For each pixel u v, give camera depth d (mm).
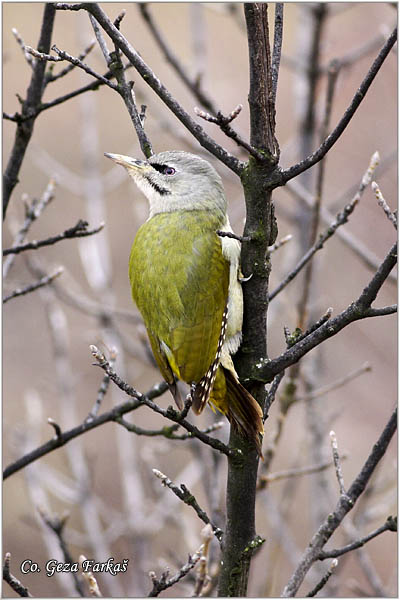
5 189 8414
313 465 10516
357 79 15977
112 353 8273
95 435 16156
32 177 17688
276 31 6562
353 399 14641
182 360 7633
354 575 13109
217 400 6996
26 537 14719
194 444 9992
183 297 7664
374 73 5891
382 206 5984
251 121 6367
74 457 10688
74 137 18328
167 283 7734
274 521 9820
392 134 15922
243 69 17141
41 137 18188
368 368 9250
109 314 10891
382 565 13430
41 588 13906
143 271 7934
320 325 6578
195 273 7703
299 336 6730
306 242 11656
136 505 10461
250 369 6840
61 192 17703
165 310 7719
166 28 17750
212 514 8781
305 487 14414
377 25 16125
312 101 12070
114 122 18859
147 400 5895
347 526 9281
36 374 16438
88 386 16406
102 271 11656
